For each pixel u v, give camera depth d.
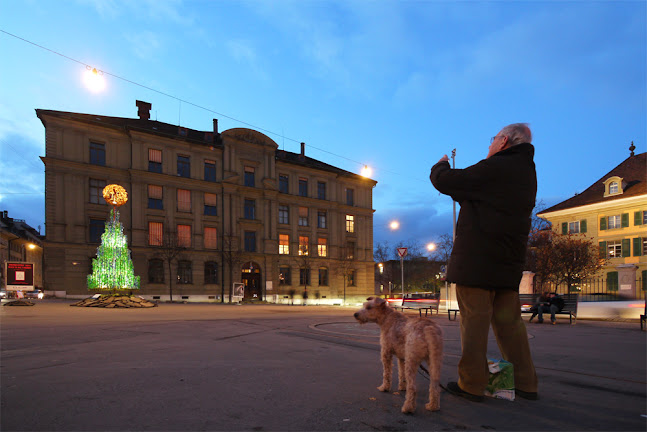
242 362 4.95
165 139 34.72
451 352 6.15
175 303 29.59
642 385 4.08
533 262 28.08
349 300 45.06
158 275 33.28
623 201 33.00
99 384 3.80
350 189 47.84
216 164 37.62
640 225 32.16
